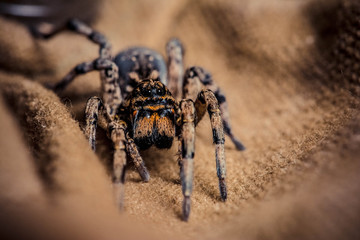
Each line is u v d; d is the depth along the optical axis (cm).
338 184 16
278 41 20
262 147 18
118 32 23
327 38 19
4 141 17
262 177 17
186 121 17
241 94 20
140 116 17
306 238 15
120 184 16
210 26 21
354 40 19
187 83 18
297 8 20
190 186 16
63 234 15
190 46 22
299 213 16
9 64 21
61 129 16
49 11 24
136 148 17
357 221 15
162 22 24
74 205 15
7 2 23
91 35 19
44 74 21
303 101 19
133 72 18
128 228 16
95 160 16
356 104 18
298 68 20
